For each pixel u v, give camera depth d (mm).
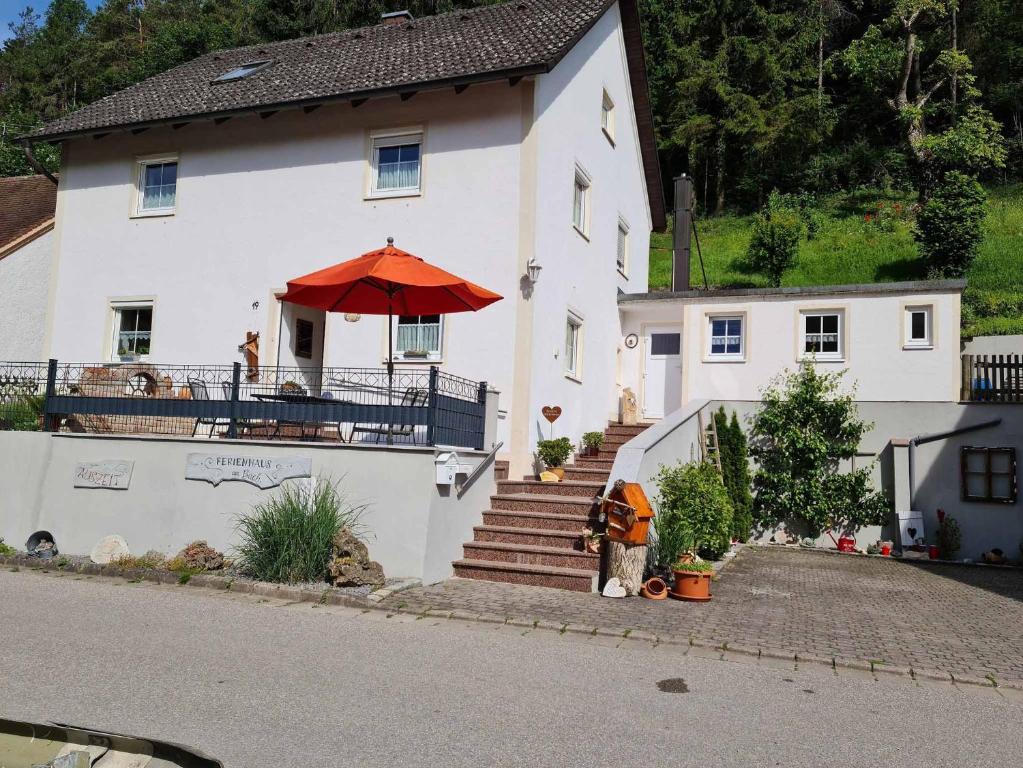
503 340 12789
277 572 8977
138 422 12070
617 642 7207
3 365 13523
